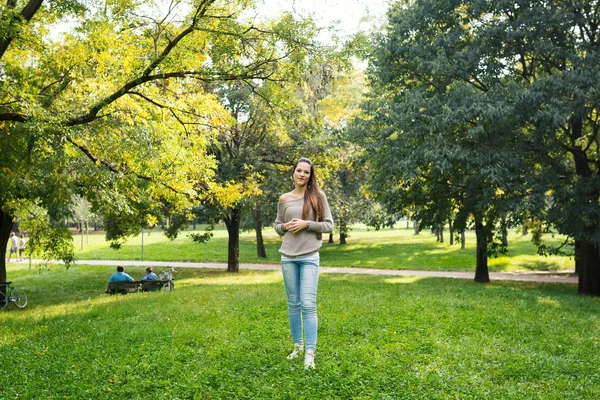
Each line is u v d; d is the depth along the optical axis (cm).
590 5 1830
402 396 513
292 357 632
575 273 2981
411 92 2088
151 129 1405
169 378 587
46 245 1862
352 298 1296
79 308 1447
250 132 2748
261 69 1394
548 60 1948
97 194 1349
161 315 1108
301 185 617
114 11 1284
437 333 848
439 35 2109
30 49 1363
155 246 5006
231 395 523
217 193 1697
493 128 1858
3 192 1324
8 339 927
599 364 684
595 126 1964
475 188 2044
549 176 1848
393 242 4934
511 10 1934
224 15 1312
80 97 1338
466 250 4094
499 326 939
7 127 1193
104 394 537
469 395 525
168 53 1309
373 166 2430
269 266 3528
